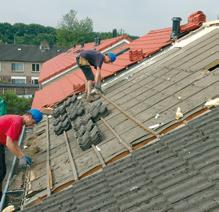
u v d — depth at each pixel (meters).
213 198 3.21
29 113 5.85
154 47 12.55
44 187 5.50
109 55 9.61
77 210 4.16
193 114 5.44
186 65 8.43
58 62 29.11
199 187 3.48
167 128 5.44
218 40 9.09
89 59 9.44
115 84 10.16
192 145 4.45
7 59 55.44
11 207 5.25
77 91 10.97
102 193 4.32
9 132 5.66
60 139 7.65
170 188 3.72
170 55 10.37
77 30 86.75
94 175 5.01
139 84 8.96
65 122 8.03
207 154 4.05
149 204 3.60
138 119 6.58
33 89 46.66
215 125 4.68
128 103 7.87
